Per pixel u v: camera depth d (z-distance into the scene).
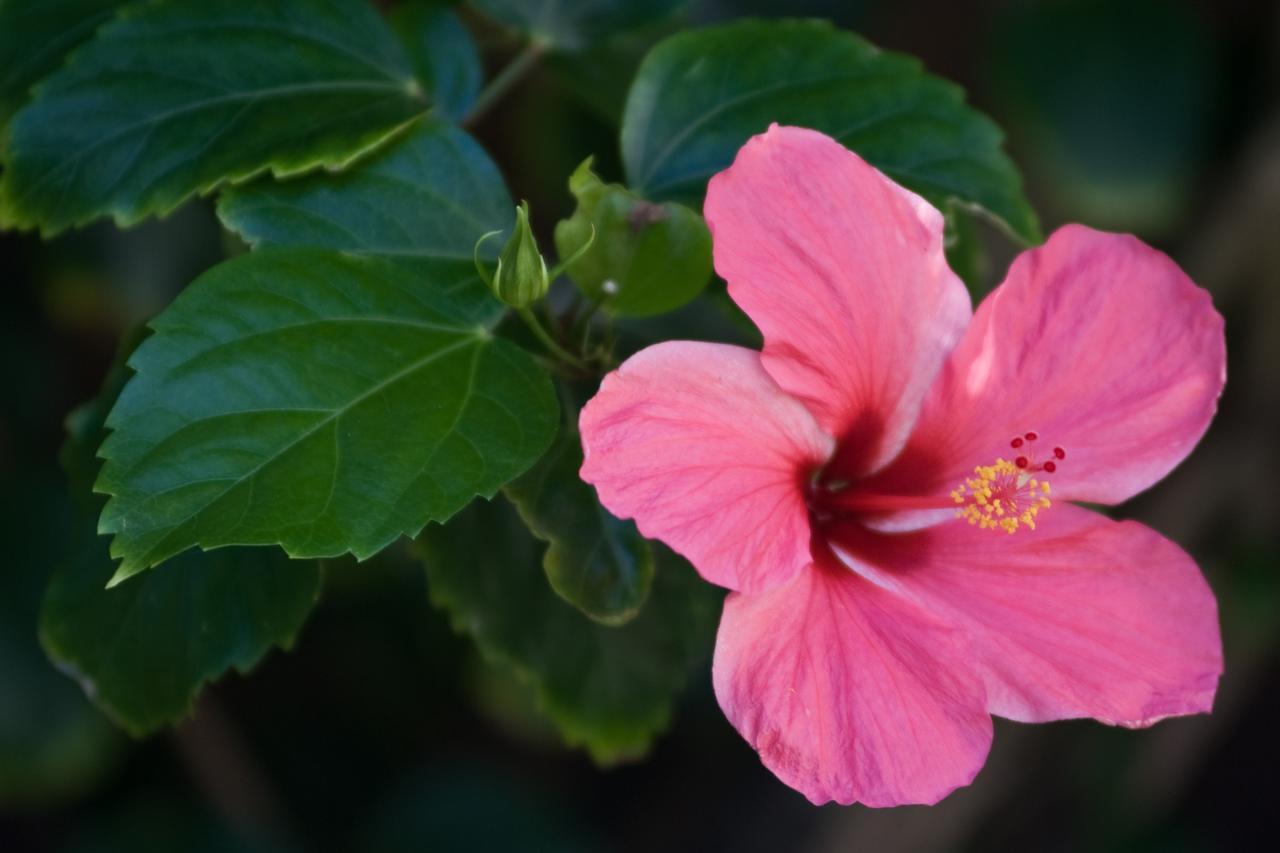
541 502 0.67
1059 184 0.91
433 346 0.66
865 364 0.67
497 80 0.72
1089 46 0.90
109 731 0.90
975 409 0.68
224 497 0.64
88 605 0.70
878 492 0.69
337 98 0.69
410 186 0.68
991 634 0.68
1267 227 0.93
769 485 0.66
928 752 0.65
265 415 0.65
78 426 0.71
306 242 0.67
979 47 0.93
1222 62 0.92
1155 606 0.68
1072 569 0.68
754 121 0.70
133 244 0.86
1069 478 0.69
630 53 0.74
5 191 0.68
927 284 0.67
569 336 0.69
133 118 0.68
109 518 0.64
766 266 0.65
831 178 0.66
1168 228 0.94
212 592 0.69
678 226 0.66
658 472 0.64
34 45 0.71
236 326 0.65
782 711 0.65
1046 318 0.68
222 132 0.68
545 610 0.71
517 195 0.94
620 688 0.72
